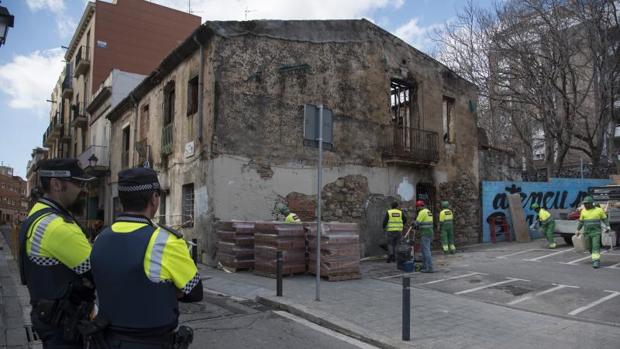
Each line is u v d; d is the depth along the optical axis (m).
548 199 20.80
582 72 23.39
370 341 6.20
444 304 8.15
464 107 19.22
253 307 8.04
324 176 14.62
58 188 3.06
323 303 8.01
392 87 17.92
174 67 16.11
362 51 15.80
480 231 19.03
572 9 21.36
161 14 33.38
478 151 19.59
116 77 24.86
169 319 2.48
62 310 2.76
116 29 31.39
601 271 11.27
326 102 14.83
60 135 39.16
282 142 13.91
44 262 2.79
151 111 18.50
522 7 22.53
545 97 22.36
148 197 2.65
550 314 7.50
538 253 14.70
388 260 13.88
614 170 24.16
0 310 7.43
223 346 5.87
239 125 13.25
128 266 2.43
